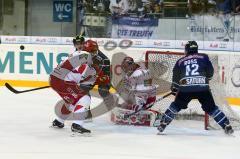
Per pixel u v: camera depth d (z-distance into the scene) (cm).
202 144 1408
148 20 2845
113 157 1234
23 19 3080
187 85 1462
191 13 2777
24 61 2584
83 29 2988
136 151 1305
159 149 1334
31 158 1209
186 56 1502
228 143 1427
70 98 1498
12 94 2300
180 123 1716
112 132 1552
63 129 1579
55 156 1233
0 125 1623
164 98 1672
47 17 3083
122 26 2891
